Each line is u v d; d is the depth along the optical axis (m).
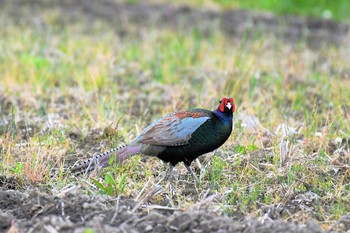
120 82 16.97
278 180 10.80
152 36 21.47
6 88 15.79
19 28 21.69
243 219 9.39
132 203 9.62
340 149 11.90
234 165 11.39
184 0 27.34
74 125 13.37
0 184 10.43
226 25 24.06
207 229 8.60
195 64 18.62
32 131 13.06
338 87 15.79
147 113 14.70
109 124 13.04
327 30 24.36
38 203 9.32
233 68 16.33
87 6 25.55
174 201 10.09
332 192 10.32
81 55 18.69
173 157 10.66
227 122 10.61
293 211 9.82
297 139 12.53
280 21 25.12
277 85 15.95
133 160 11.38
